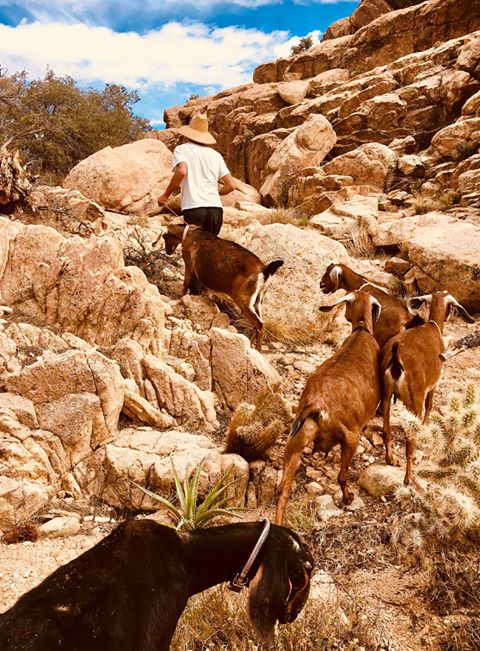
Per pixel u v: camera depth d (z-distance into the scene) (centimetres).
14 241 712
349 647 375
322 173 1770
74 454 557
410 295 1021
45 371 567
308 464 589
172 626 247
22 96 2147
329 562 464
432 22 2564
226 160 2528
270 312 831
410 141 1898
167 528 262
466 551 447
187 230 813
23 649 201
